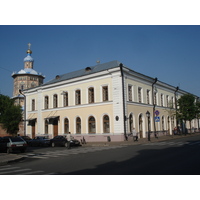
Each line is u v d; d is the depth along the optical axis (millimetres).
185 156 11156
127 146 19625
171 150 14312
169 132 38000
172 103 37344
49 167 10000
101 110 27125
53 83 33969
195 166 8375
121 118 25203
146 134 29531
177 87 42469
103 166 9266
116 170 8227
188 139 25953
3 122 40281
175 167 8305
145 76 30781
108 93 26719
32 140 29094
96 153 14836
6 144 18328
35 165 11055
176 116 36656
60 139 24844
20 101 57031
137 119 28000
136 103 28156
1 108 44688
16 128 40719
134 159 10812
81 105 29500
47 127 35125
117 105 25594
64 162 11344
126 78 26812
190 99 37312
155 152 13500
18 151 20391
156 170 7887
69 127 30969
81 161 11242
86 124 28609
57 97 33625
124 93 25812
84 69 34438
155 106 33594
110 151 15617
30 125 38469
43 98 36188
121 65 25547
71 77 31984
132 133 25750
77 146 23750
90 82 28844
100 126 26984
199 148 15031
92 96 28750
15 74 59156
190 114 36594
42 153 17656
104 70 26969
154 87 34281
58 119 32750
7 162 12609
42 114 35969
